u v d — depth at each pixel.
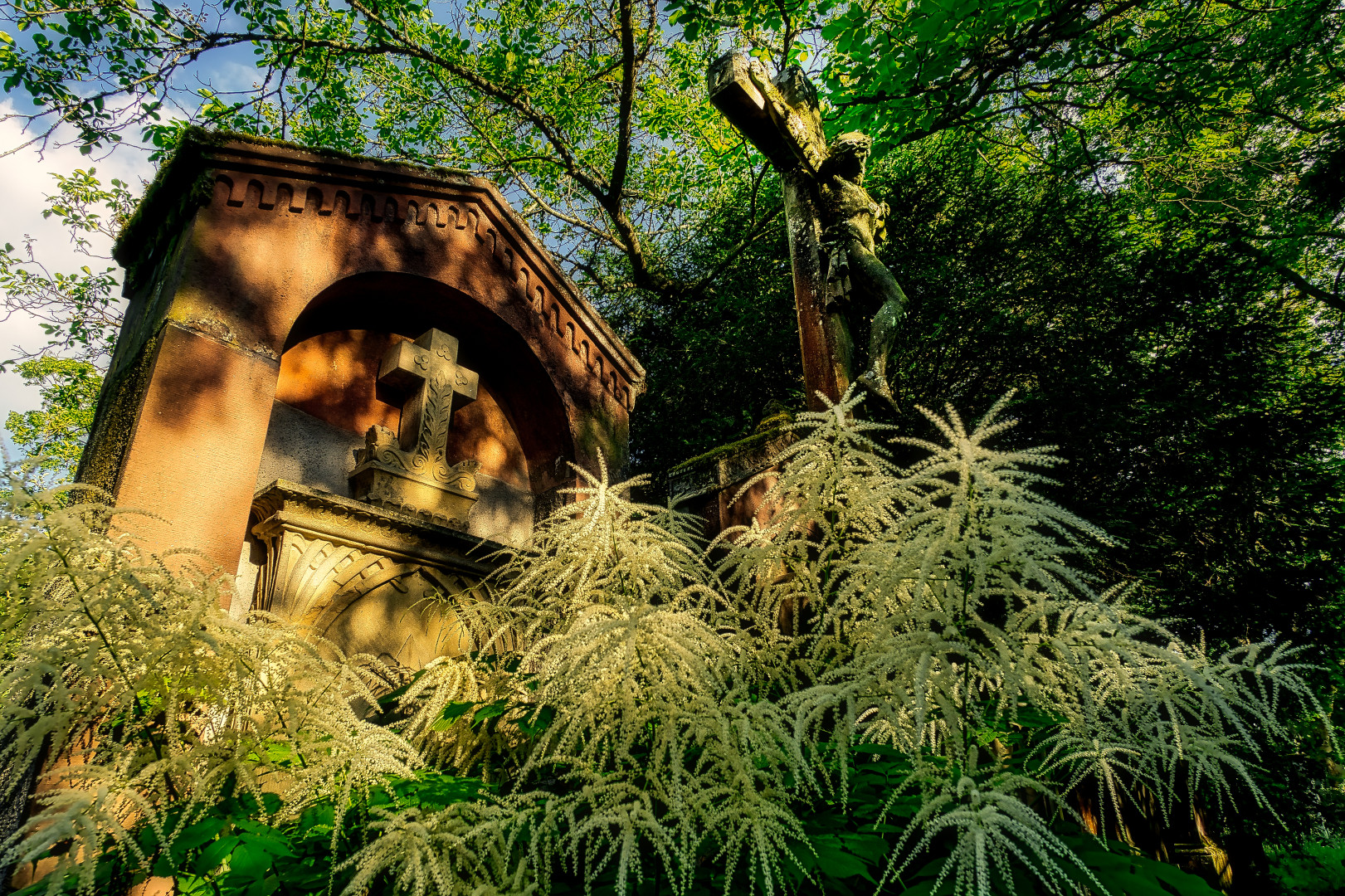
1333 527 8.06
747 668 1.86
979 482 1.33
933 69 7.22
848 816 1.60
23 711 1.47
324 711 1.64
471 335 5.20
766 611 1.93
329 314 4.53
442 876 1.32
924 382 9.88
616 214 12.30
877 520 1.80
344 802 1.50
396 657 3.92
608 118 13.06
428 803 1.53
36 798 1.28
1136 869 1.37
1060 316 9.68
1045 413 8.92
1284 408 8.78
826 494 1.73
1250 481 8.23
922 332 9.62
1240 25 8.07
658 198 13.76
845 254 4.48
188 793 1.61
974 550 1.35
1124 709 1.66
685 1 9.45
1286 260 8.80
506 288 5.23
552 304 5.54
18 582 1.48
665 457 11.84
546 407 5.41
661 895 1.50
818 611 1.83
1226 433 8.35
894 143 8.05
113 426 3.58
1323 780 6.01
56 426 11.80
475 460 4.86
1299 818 6.41
